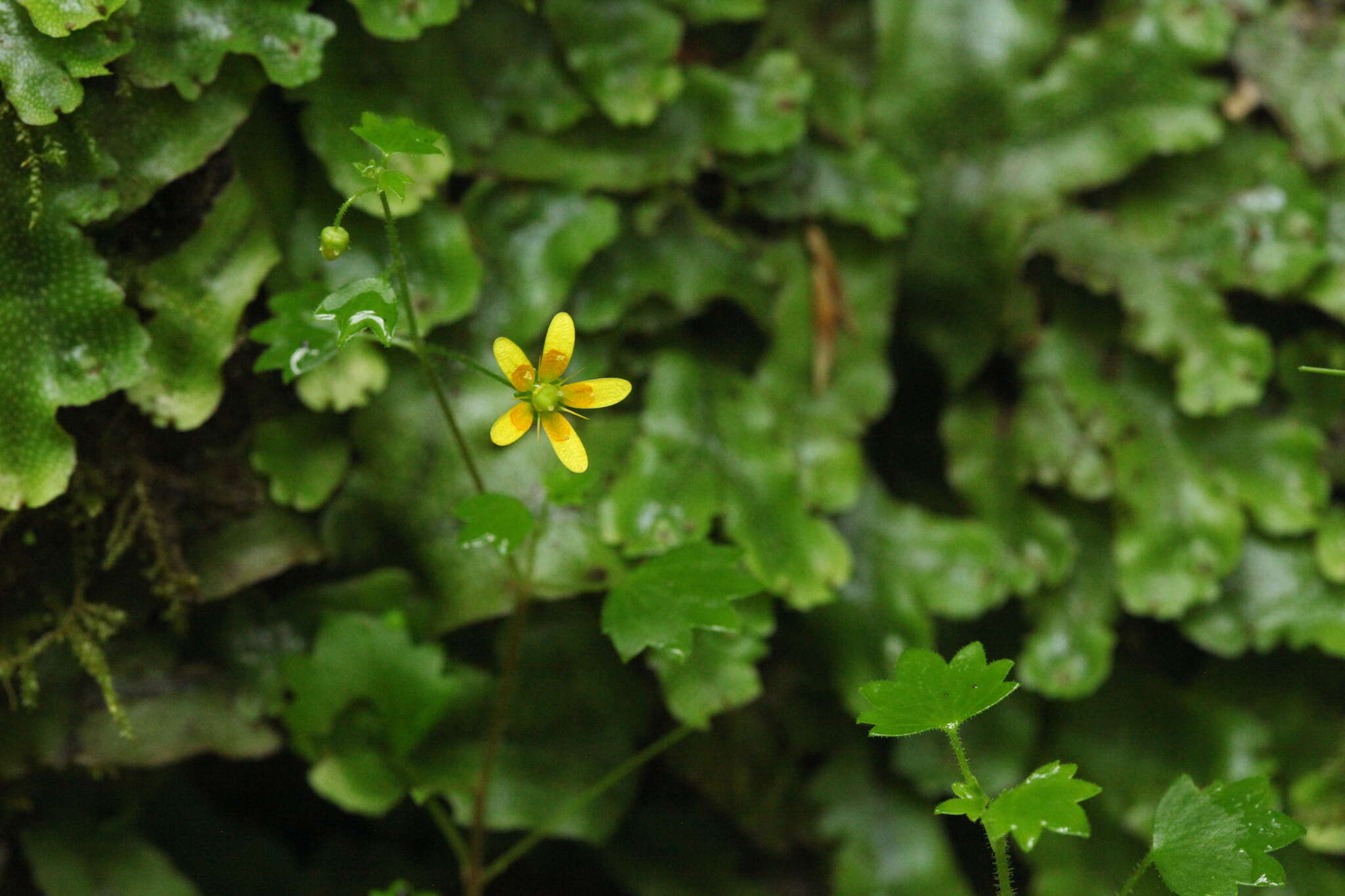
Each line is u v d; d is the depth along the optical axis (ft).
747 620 1.39
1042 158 1.44
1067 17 1.46
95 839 1.40
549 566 1.37
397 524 1.38
